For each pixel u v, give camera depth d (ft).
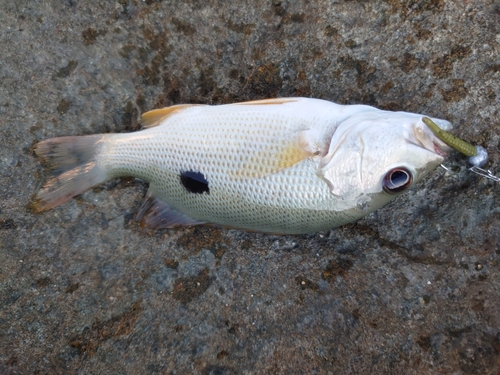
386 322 0.78
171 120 0.77
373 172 0.68
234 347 0.80
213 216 0.78
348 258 0.82
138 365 0.79
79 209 0.83
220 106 0.76
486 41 0.74
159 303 0.82
